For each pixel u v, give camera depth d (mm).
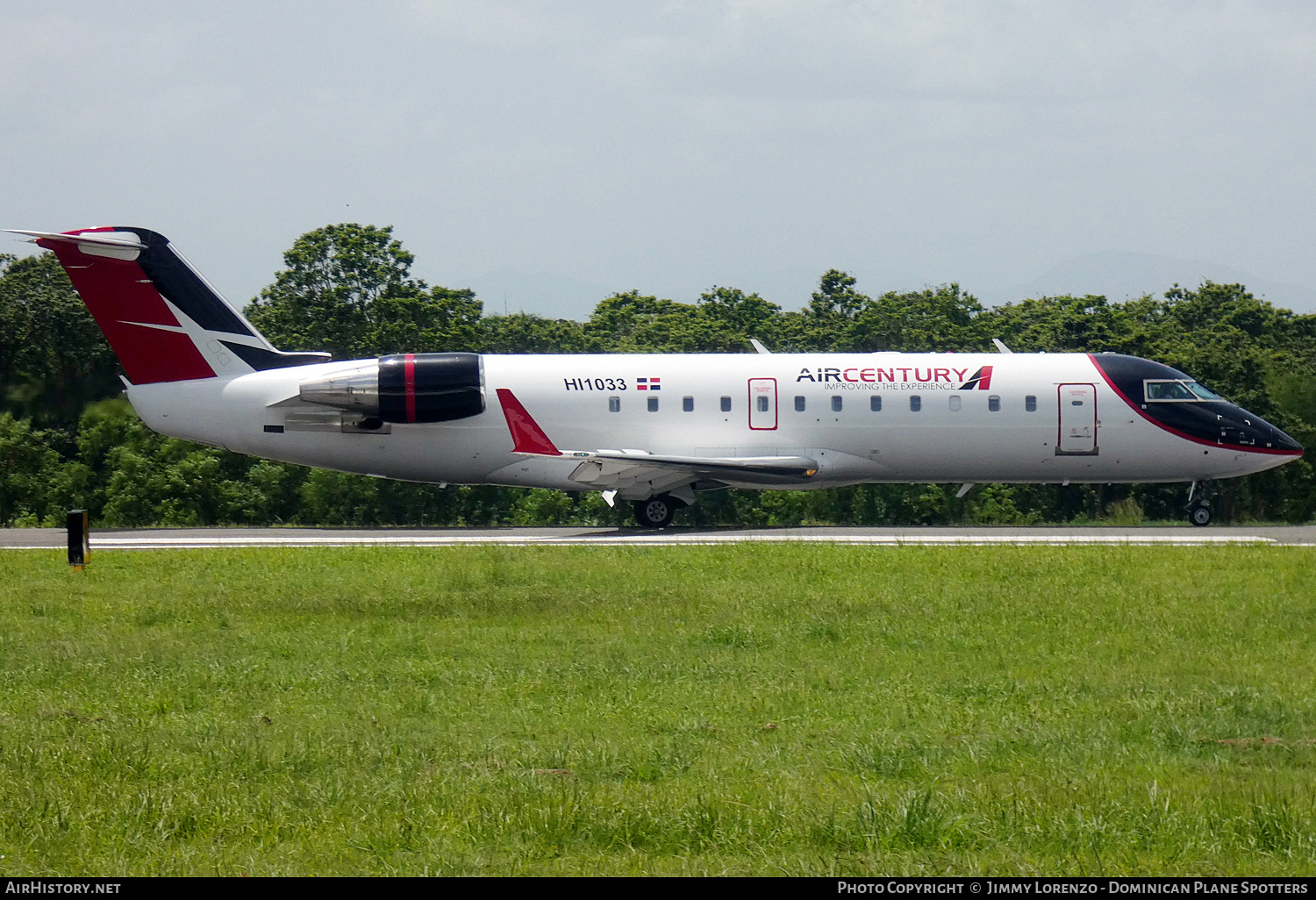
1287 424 172500
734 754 42219
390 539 113562
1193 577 79688
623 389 117875
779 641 61062
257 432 118312
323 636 63625
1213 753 42281
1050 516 179375
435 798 37344
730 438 117250
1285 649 58875
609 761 41250
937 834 34094
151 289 117562
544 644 61156
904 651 59094
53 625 68125
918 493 177125
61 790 38656
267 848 34375
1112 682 52562
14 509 173125
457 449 118688
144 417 118500
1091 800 36312
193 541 113062
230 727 46250
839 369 118250
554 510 180750
